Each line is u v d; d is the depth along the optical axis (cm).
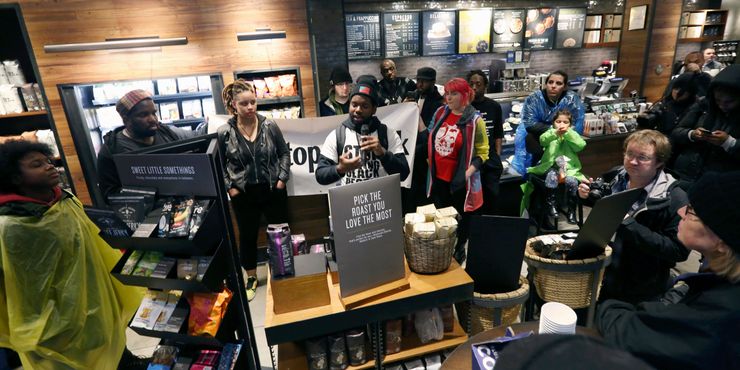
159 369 172
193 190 149
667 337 89
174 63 368
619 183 210
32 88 356
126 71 361
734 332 80
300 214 341
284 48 386
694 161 291
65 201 174
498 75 614
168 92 379
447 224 177
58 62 346
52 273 160
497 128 341
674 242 167
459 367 133
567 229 388
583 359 44
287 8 376
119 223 146
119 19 347
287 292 163
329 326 165
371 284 171
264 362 238
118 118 376
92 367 178
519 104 440
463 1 636
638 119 391
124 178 154
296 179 312
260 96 392
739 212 79
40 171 160
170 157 144
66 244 164
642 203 185
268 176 285
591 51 738
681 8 647
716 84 260
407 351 194
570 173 329
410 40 627
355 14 598
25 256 154
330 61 612
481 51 657
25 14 332
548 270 194
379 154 217
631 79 694
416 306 174
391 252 174
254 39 346
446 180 284
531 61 720
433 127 288
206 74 376
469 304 197
